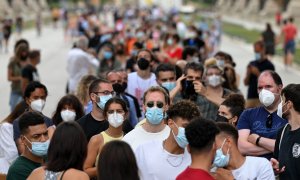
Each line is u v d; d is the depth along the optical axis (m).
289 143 10.21
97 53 29.44
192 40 29.69
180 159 9.95
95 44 33.75
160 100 10.96
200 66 14.85
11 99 21.84
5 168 12.41
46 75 39.66
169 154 9.95
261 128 11.56
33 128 10.34
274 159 10.50
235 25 100.12
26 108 13.53
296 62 46.09
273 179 9.95
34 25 98.19
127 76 17.02
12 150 12.39
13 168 10.44
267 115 11.63
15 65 21.53
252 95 20.58
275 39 49.69
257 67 20.52
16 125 12.26
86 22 60.66
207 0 194.00
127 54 33.88
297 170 10.10
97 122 12.54
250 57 52.12
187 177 8.68
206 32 50.88
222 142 9.71
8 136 12.52
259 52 20.73
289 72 41.34
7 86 34.03
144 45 29.94
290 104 10.21
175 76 15.84
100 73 22.48
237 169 9.91
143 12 91.00
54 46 63.75
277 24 84.12
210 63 18.33
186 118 9.76
